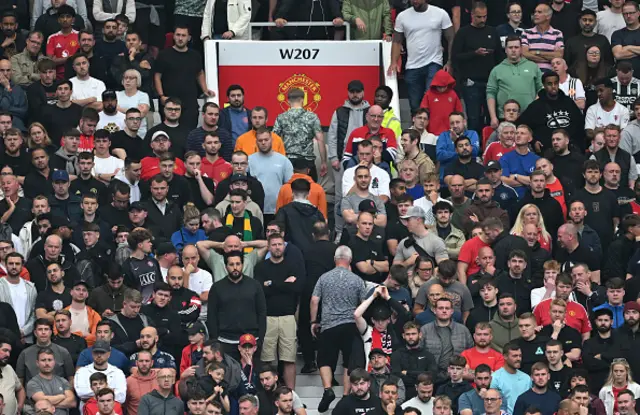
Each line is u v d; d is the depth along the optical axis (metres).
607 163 85.94
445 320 73.94
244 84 93.38
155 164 84.25
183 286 75.19
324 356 75.06
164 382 70.19
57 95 89.19
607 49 94.62
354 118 87.81
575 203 81.31
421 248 78.69
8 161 85.00
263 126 86.38
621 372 72.75
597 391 74.69
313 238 78.38
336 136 87.75
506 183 85.12
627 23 95.44
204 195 82.69
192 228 79.19
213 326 74.19
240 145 86.44
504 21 99.75
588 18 94.25
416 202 82.12
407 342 72.94
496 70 91.38
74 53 94.62
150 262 76.62
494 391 70.75
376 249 78.44
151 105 92.50
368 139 84.38
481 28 92.75
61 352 72.56
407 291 75.94
